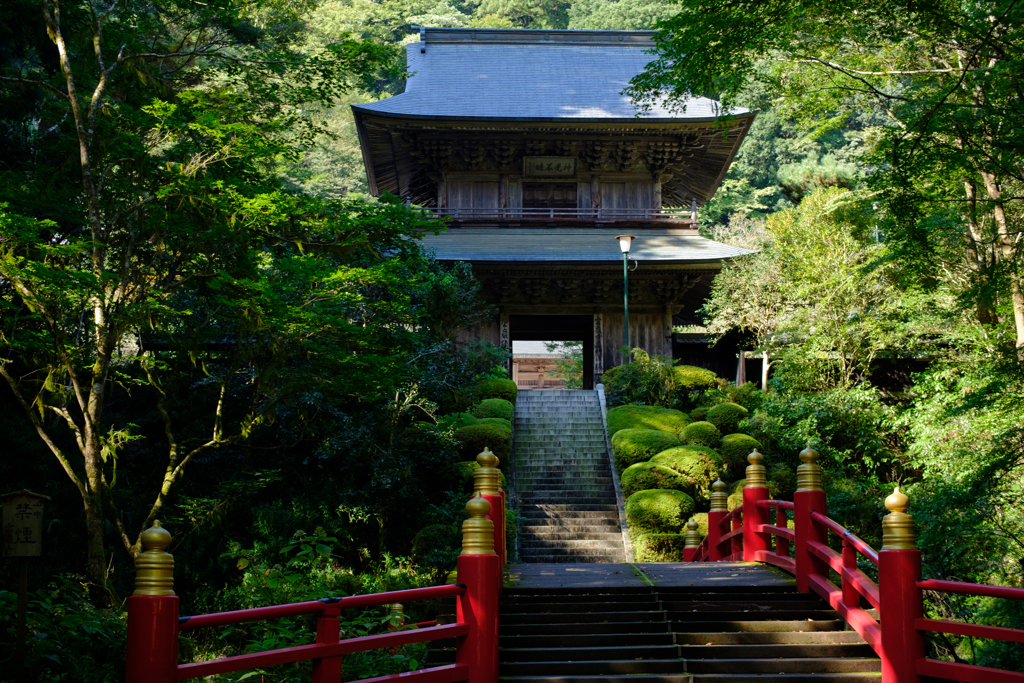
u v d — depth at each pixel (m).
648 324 26.23
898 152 9.23
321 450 16.58
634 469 18.52
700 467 18.34
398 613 7.98
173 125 11.55
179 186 11.16
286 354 12.08
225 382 12.66
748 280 23.83
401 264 12.62
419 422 18.19
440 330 20.67
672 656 6.58
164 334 13.11
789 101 16.06
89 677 7.04
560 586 7.84
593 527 17.83
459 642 5.47
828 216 19.73
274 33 19.11
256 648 7.17
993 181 10.77
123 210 11.11
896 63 14.69
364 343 12.37
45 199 11.52
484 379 23.09
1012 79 8.46
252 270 12.15
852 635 6.69
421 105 27.41
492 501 7.82
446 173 28.27
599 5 51.16
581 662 6.36
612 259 24.50
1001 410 11.54
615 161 28.28
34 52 14.40
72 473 11.16
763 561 9.44
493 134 26.97
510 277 25.38
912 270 10.92
